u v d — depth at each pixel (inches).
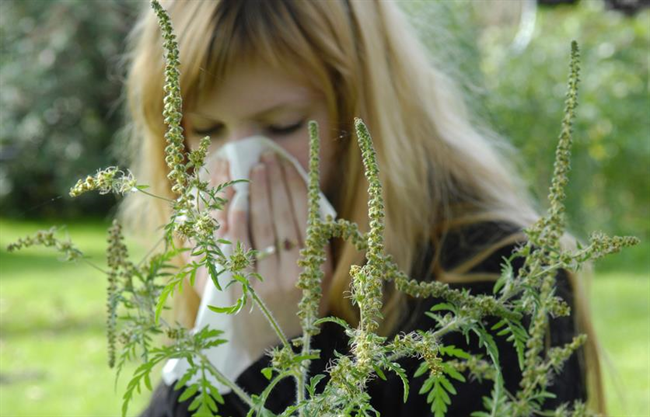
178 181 28.3
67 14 363.3
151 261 33.0
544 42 242.8
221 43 40.1
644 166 242.5
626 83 248.4
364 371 27.7
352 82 42.3
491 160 47.3
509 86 227.5
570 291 42.5
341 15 42.2
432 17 57.5
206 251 27.8
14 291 218.5
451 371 30.0
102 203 365.7
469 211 44.3
